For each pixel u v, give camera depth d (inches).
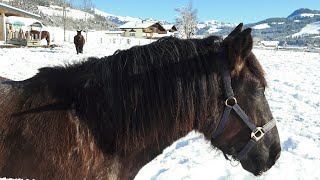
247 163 101.3
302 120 315.0
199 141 244.8
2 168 87.9
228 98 91.4
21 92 95.2
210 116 93.2
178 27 1811.0
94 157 90.0
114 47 1438.2
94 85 93.1
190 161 208.1
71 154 88.0
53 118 90.1
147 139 93.2
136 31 3073.3
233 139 96.5
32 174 87.2
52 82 95.3
